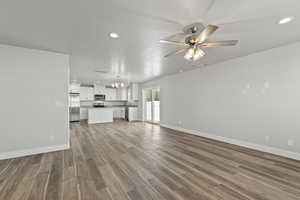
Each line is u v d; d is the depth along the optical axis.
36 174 2.27
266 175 2.25
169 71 5.48
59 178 2.16
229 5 1.70
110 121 8.23
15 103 2.96
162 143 4.02
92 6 1.71
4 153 2.86
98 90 9.33
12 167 2.51
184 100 5.54
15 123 2.96
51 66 3.29
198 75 4.96
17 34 2.43
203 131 4.81
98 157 2.99
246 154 3.16
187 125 5.41
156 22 2.07
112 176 2.22
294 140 2.87
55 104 3.34
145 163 2.70
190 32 2.16
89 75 6.05
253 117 3.51
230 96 4.00
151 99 8.10
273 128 3.16
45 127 3.23
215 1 1.62
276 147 3.12
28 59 3.07
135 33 2.41
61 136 3.42
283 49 3.00
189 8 1.75
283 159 2.86
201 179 2.14
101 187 1.93
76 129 6.04
